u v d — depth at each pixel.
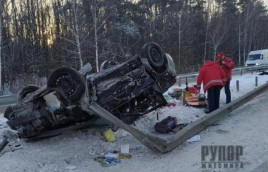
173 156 5.25
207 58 50.78
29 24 36.16
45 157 5.54
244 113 8.02
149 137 5.41
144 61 6.34
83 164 5.19
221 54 9.32
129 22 34.25
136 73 6.43
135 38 34.31
